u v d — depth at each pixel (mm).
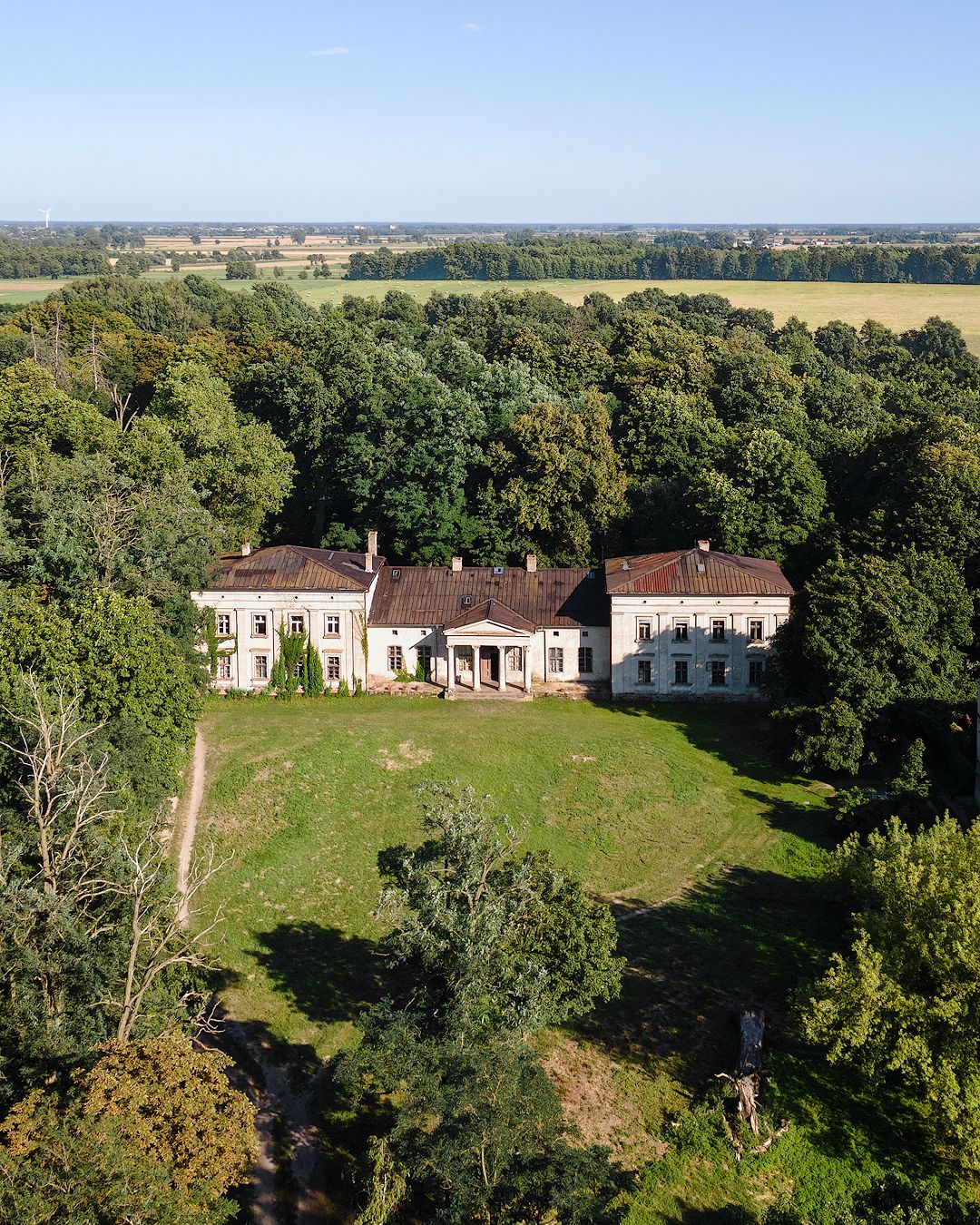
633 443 129500
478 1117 38312
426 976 46438
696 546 106750
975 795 75062
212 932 64125
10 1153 33594
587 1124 49312
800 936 63000
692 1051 54062
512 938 47969
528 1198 37875
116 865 50594
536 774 82375
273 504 118125
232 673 100125
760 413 137000
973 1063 45656
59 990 46031
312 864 71375
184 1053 40719
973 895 48125
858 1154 47312
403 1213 43375
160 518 89562
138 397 163250
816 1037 48312
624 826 76125
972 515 97812
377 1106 50750
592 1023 56156
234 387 145750
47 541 84250
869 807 73250
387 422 118500
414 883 47344
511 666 102438
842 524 112188
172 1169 36000
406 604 102312
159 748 69625
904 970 48906
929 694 79500
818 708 79812
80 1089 37969
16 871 51469
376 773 82250
